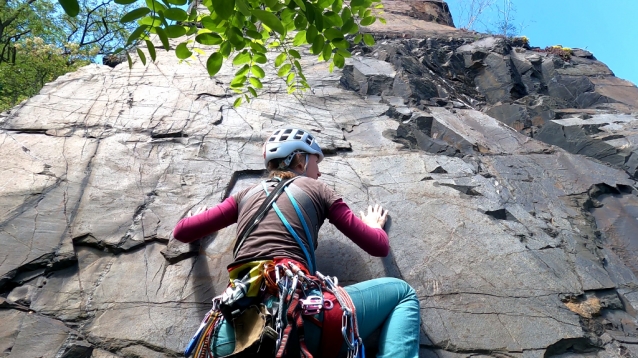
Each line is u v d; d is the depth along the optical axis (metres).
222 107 4.29
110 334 2.59
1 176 3.35
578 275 3.02
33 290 2.76
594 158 4.34
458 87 6.15
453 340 2.61
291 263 2.17
